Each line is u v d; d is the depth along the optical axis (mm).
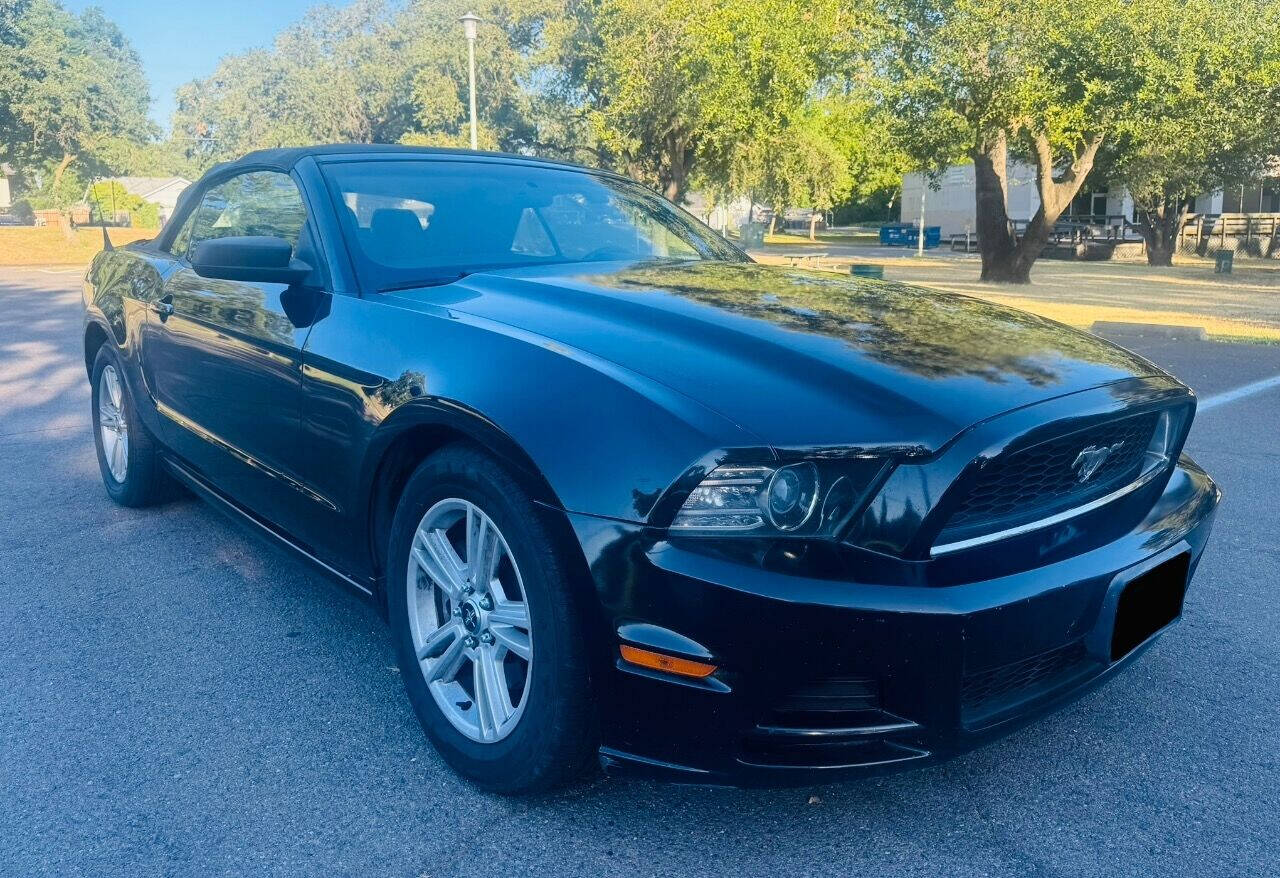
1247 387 8156
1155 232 29859
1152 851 2277
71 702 2947
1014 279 21344
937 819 2396
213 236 3881
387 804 2441
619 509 2041
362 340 2729
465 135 35906
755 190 34281
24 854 2250
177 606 3652
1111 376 2436
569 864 2219
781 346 2346
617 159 28891
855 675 2008
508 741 2348
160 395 3975
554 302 2693
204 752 2682
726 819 2385
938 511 2002
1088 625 2240
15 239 34406
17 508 4828
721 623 1957
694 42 21047
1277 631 3457
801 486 1977
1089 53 17203
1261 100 18203
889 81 19656
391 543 2643
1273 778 2576
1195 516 2570
